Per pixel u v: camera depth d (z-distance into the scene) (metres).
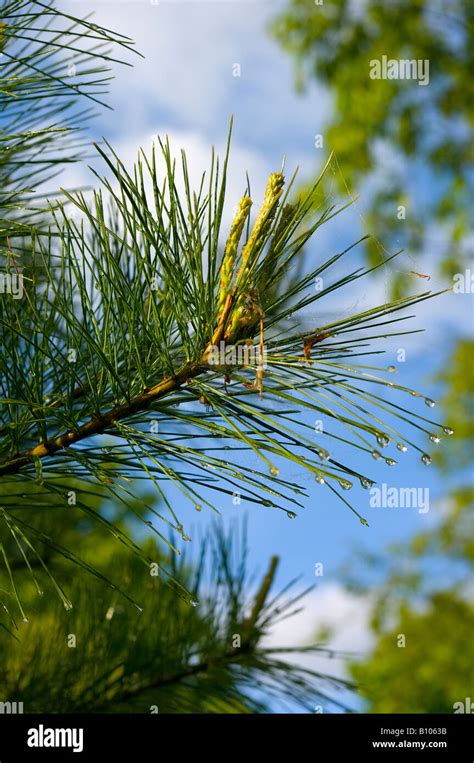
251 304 0.61
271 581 0.93
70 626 0.91
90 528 1.18
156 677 0.90
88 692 0.88
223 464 0.61
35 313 0.63
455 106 3.36
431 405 0.59
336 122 3.34
